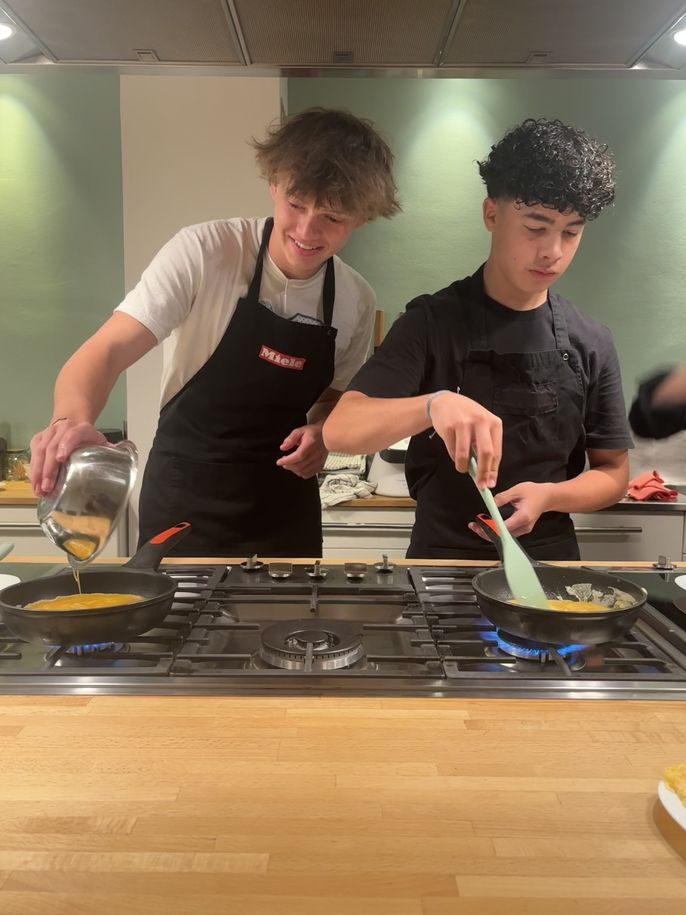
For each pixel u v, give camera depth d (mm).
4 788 705
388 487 2678
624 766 756
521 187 1514
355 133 1493
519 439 1648
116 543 2637
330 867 598
